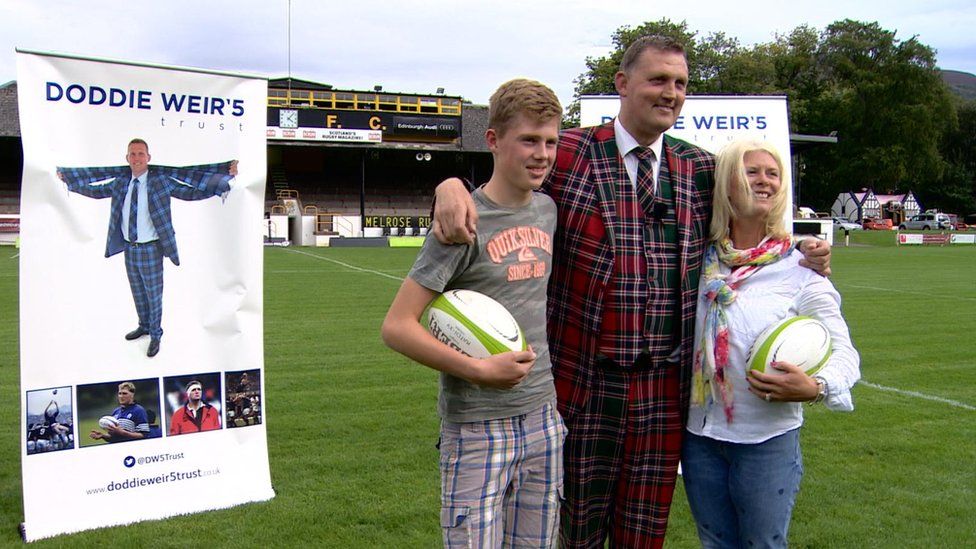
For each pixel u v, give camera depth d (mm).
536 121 2297
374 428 5660
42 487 3842
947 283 16719
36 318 3783
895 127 56406
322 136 34531
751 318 2604
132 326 4035
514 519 2525
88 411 3943
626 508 2812
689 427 2779
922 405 6461
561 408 2775
